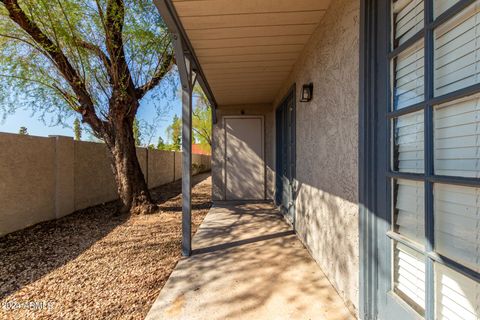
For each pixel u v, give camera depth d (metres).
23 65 5.14
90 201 6.75
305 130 3.67
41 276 2.94
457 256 1.26
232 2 2.58
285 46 3.61
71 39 4.89
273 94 6.35
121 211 5.93
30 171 4.97
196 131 19.81
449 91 1.30
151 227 4.98
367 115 1.96
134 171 6.01
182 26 3.05
